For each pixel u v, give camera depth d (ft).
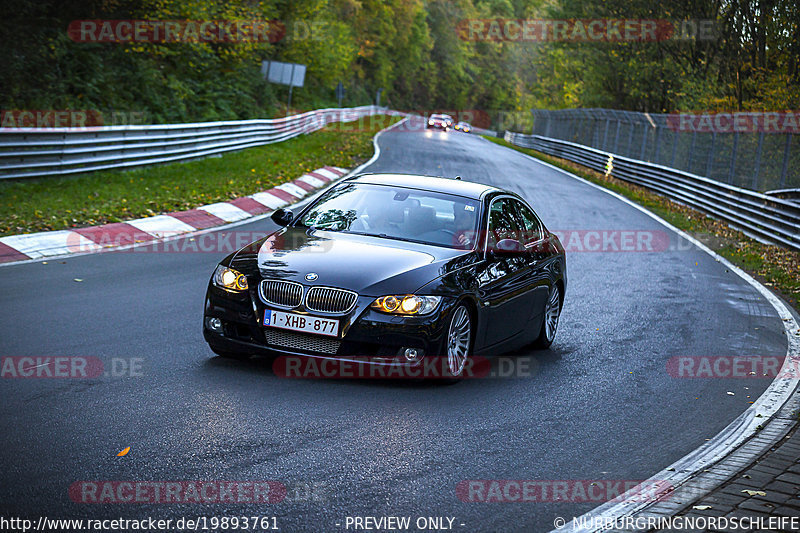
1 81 71.46
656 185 88.43
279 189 59.52
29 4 75.05
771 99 97.14
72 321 22.82
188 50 105.81
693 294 36.55
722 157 75.20
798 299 37.42
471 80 401.90
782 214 53.67
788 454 15.99
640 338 27.27
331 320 18.56
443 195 22.99
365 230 21.61
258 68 138.51
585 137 137.18
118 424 15.17
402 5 298.15
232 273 19.57
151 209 44.50
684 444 16.89
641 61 130.62
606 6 132.77
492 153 127.95
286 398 17.60
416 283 19.08
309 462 14.03
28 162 45.65
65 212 39.81
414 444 15.44
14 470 12.69
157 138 60.13
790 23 97.35
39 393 16.61
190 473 13.15
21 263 30.50
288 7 160.25
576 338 26.63
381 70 296.10
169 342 21.49
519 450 15.70
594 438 16.87
